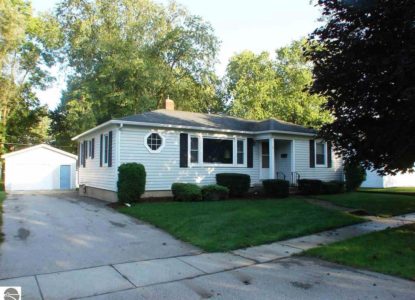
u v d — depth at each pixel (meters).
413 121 7.75
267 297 4.84
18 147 39.16
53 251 7.22
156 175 15.55
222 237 8.30
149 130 15.52
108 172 16.11
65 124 35.84
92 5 31.66
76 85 31.00
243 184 16.59
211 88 35.19
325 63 9.28
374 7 8.07
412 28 7.65
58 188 27.72
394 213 12.19
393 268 6.07
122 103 27.94
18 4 32.69
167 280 5.57
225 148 17.80
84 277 5.69
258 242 8.03
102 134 17.38
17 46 30.11
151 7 32.00
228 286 5.29
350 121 9.36
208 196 15.04
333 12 9.37
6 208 13.24
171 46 31.72
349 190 20.47
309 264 6.46
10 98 32.69
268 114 33.88
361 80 8.59
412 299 4.77
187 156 16.44
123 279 5.61
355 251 7.14
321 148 21.09
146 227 9.71
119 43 28.61
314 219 10.38
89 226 9.80
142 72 28.06
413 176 26.23
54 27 32.91
